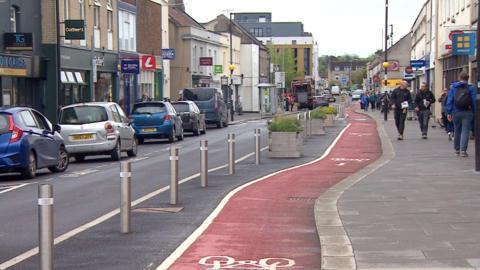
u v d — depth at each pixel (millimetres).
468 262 7230
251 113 79188
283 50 116062
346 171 16781
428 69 48000
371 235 8727
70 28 33906
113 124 21547
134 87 47406
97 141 21078
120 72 43938
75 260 7980
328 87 181750
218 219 10516
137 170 18125
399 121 25281
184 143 29703
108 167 19531
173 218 10664
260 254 8172
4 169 16219
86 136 21047
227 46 74812
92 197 13211
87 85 39000
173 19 60969
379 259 7461
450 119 19000
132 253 8312
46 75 34312
